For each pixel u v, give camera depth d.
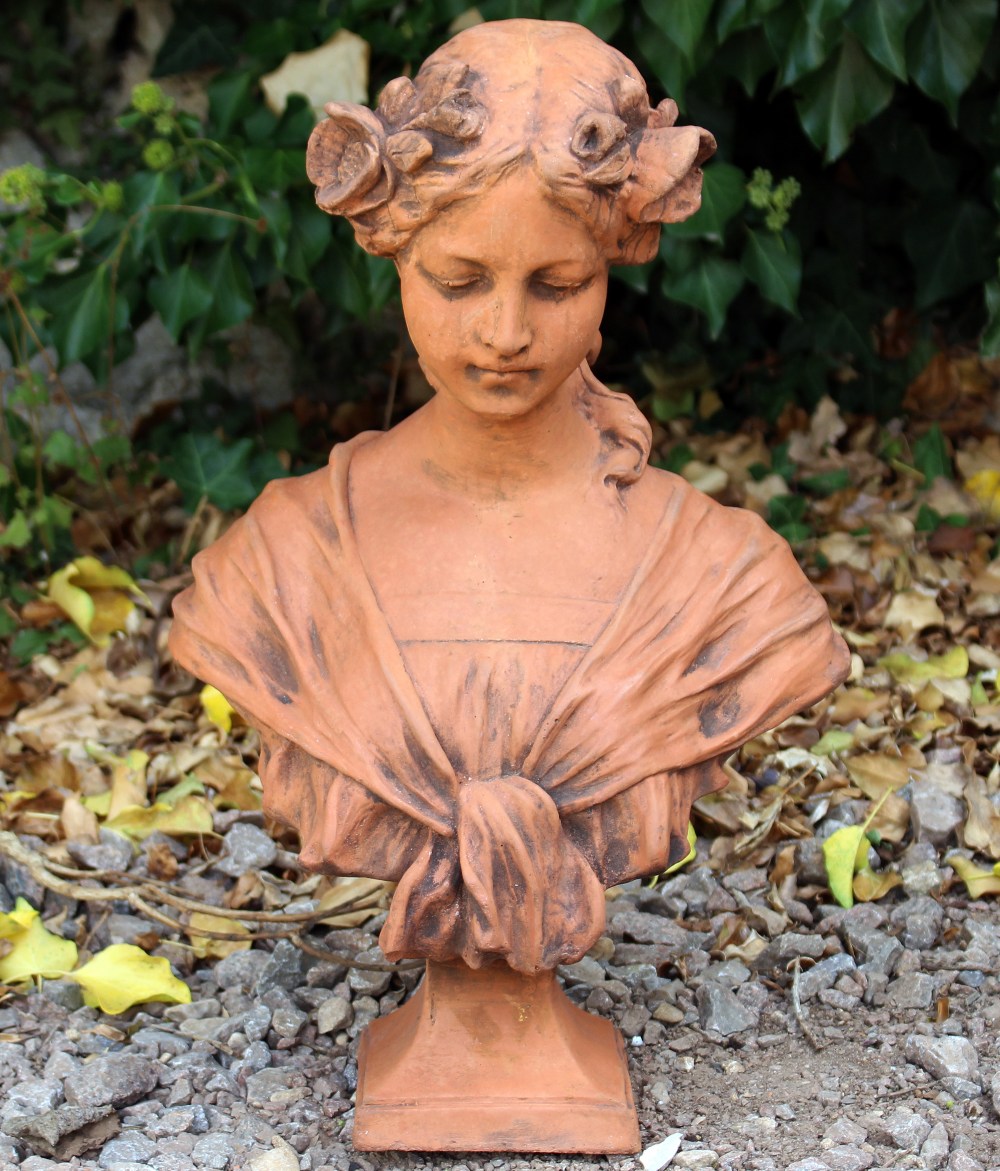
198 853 2.78
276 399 3.93
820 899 2.63
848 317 3.76
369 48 3.28
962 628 3.23
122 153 3.70
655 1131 2.15
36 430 3.41
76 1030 2.36
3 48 3.68
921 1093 2.19
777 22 3.00
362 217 1.86
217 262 3.27
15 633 3.30
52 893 2.65
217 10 3.63
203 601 2.09
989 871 2.63
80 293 3.23
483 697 1.94
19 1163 2.10
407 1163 2.11
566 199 1.77
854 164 3.75
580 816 1.97
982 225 3.64
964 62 3.12
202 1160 2.09
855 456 3.69
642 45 3.02
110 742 3.03
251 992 2.46
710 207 3.16
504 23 1.90
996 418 3.84
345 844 1.97
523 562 1.99
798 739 2.97
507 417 1.91
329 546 2.04
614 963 2.50
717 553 2.05
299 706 2.01
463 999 2.12
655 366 3.82
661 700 1.97
